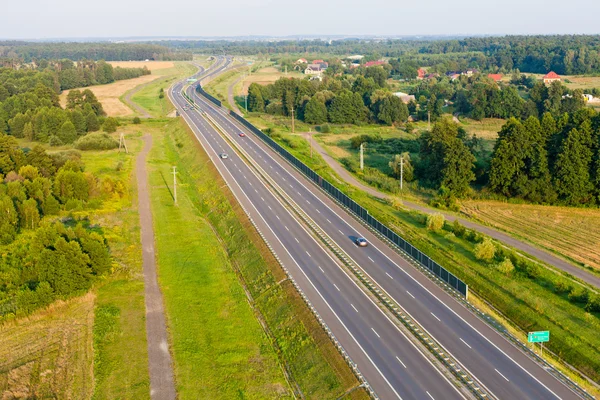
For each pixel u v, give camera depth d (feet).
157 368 182.50
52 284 225.97
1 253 278.05
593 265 250.78
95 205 343.46
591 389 165.07
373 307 207.92
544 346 188.24
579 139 337.72
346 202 323.98
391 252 260.83
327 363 175.11
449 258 255.09
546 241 282.36
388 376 165.58
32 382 177.17
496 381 162.20
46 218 326.44
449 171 360.69
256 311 221.87
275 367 183.52
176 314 217.36
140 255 273.95
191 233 303.07
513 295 218.59
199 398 167.63
